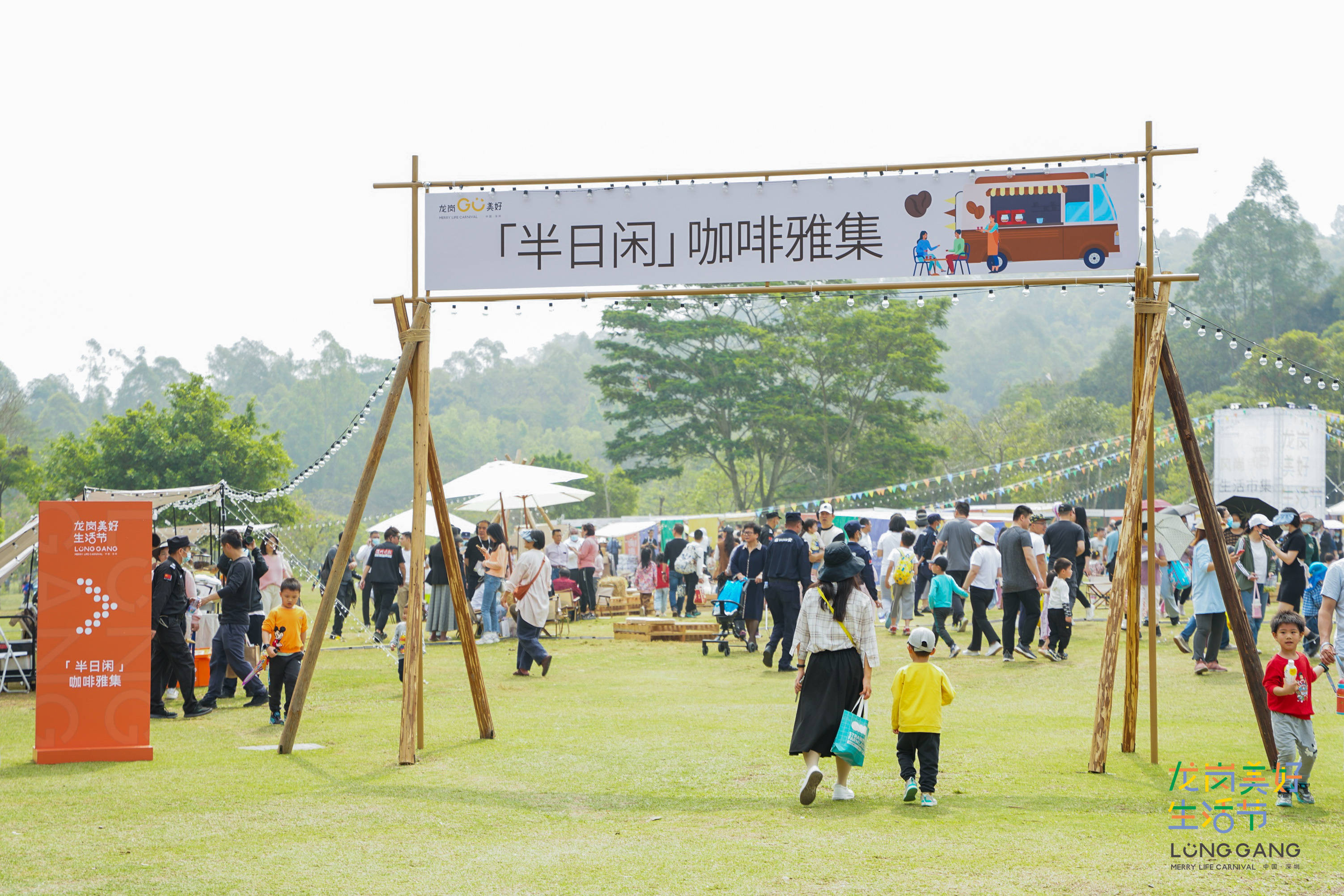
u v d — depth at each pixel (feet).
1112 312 600.80
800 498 176.96
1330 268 300.81
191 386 143.02
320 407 459.32
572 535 76.18
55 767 24.77
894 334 170.19
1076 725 28.86
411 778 23.17
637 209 27.09
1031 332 539.70
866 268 26.35
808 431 169.07
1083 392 326.85
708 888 15.05
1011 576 42.55
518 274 27.30
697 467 260.42
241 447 141.28
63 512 25.90
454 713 32.53
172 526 70.90
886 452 169.07
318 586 51.24
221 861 16.72
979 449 227.40
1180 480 208.74
